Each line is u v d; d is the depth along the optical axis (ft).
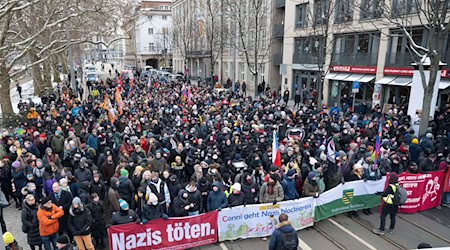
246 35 119.14
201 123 50.98
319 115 53.88
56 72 140.05
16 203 31.71
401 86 69.62
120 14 68.54
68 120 49.83
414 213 31.60
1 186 31.12
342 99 76.43
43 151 38.70
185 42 163.94
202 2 148.97
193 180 27.45
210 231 25.39
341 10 76.43
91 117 50.60
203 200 27.30
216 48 141.59
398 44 69.00
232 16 112.57
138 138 40.88
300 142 40.32
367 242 26.30
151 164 31.78
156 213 23.97
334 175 30.35
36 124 45.47
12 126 61.87
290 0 98.68
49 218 22.39
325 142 38.06
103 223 24.72
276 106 60.13
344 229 28.32
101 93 88.99
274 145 31.35
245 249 25.03
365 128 45.60
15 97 103.45
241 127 45.91
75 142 37.22
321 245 25.85
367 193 30.83
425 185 31.60
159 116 52.80
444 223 29.63
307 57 93.09
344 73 83.05
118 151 36.70
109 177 32.30
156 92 85.66
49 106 61.21
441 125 48.98
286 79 104.37
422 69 44.01
